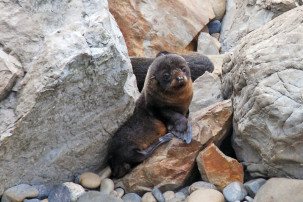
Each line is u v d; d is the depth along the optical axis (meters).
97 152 24.91
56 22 22.66
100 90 22.91
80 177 24.16
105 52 21.91
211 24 39.12
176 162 24.23
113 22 25.41
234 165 23.80
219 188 23.56
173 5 36.84
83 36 21.98
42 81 20.78
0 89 20.92
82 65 21.45
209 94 28.80
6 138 20.70
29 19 22.11
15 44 21.70
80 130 23.42
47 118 21.66
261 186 22.36
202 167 23.81
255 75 23.30
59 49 21.14
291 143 21.67
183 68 26.62
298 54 22.36
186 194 23.89
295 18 24.20
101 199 22.08
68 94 21.73
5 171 21.80
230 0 39.75
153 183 24.17
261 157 23.50
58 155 23.14
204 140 24.48
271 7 35.16
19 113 20.91
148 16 36.22
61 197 22.53
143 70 33.09
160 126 26.61
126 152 25.12
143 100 27.41
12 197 22.00
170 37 36.69
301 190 20.61
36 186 23.00
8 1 22.17
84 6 23.55
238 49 26.67
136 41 36.09
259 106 22.39
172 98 26.52
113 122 24.80
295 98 21.55
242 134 23.91
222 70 29.27
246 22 37.09
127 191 24.62
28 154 22.11
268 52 23.31
